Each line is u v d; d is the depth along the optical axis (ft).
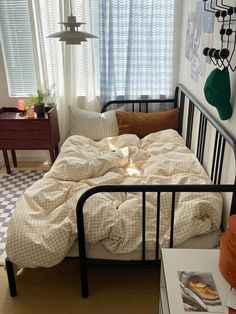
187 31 8.73
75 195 6.00
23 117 10.09
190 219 4.99
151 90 10.34
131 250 5.03
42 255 4.94
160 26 9.61
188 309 3.20
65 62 10.12
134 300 5.57
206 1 6.51
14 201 8.99
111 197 5.89
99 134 9.85
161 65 10.12
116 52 9.95
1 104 11.30
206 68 6.79
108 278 6.06
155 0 9.28
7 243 5.06
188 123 8.82
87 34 6.70
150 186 4.66
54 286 5.89
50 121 9.93
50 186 6.33
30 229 5.14
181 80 9.83
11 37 10.56
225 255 3.49
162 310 3.80
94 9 9.59
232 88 5.20
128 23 9.54
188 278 3.59
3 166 11.54
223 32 5.19
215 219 5.15
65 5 9.51
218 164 5.98
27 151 11.87
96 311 5.36
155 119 9.75
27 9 10.14
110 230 5.03
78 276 6.12
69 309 5.41
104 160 7.18
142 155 7.99
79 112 10.02
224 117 5.30
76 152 7.86
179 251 4.04
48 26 9.98
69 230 5.09
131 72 10.12
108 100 10.49
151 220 5.32
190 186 4.65
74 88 10.57
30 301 5.59
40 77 10.77
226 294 3.39
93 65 10.20
